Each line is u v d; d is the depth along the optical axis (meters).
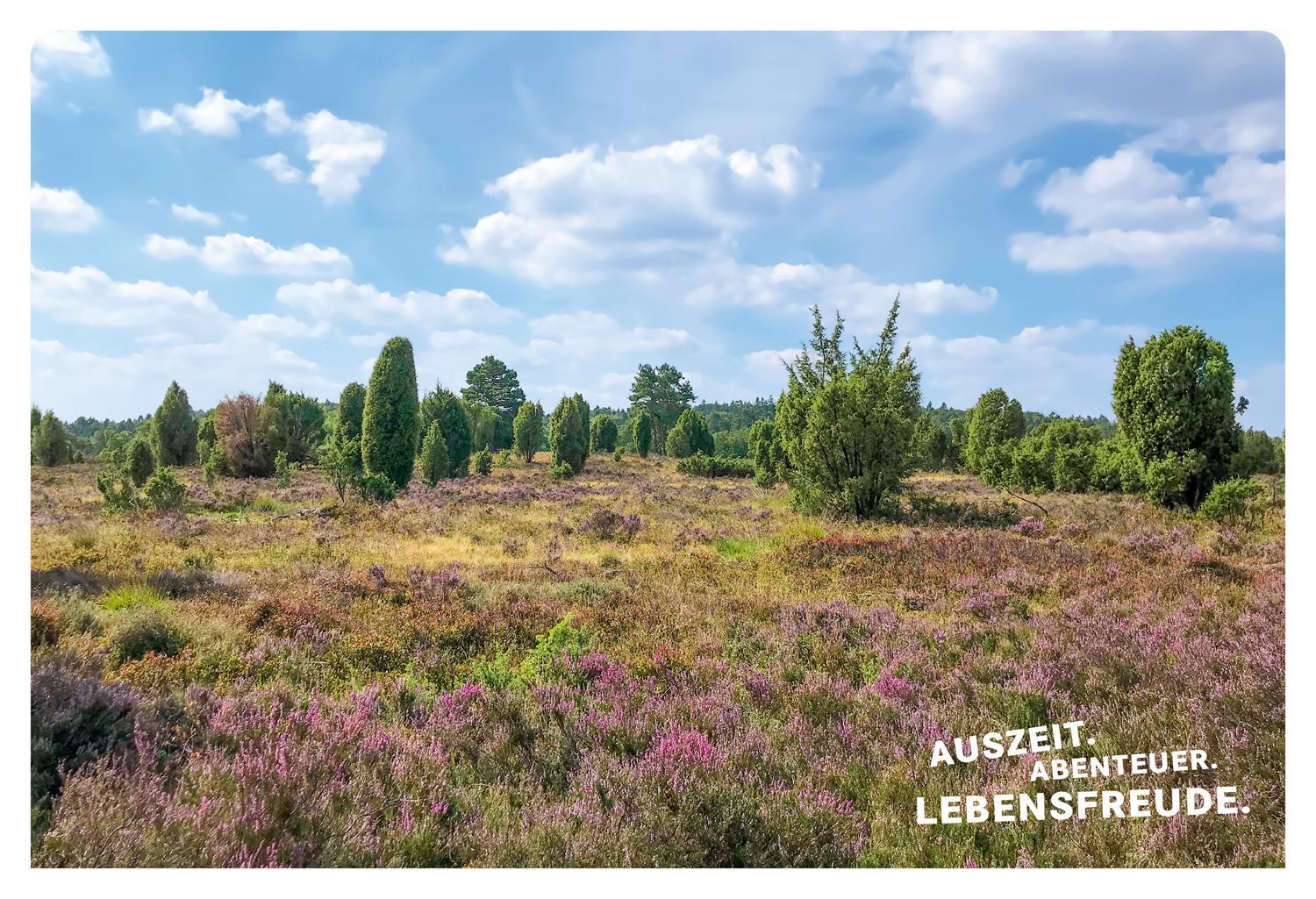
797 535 15.85
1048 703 5.41
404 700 5.72
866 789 4.29
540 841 3.60
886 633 7.73
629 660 6.61
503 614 8.41
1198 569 10.45
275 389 46.84
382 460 30.39
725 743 4.62
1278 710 4.61
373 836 3.67
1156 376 18.70
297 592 9.87
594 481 43.69
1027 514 18.62
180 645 6.81
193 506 22.50
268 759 4.11
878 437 19.52
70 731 4.25
